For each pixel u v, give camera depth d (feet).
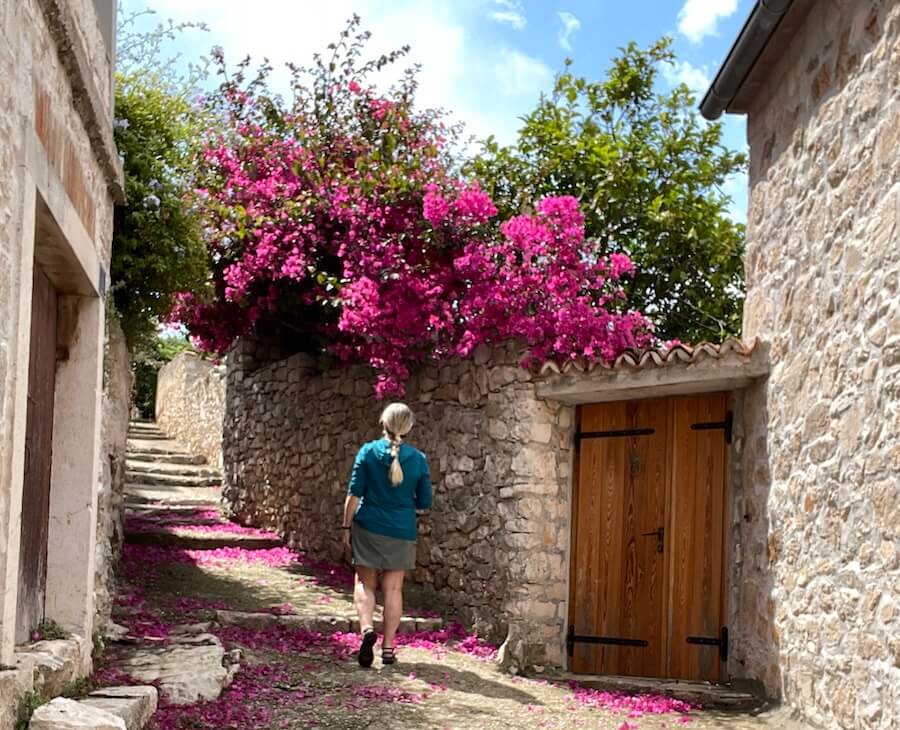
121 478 25.13
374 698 18.22
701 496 22.48
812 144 18.70
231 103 31.60
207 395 50.47
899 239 14.99
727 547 21.99
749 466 21.36
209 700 16.67
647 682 21.77
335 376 32.86
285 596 26.78
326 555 32.32
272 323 40.24
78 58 13.61
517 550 23.73
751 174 22.34
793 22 19.21
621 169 35.60
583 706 19.44
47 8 12.28
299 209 29.71
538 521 23.84
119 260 21.29
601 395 23.47
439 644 23.94
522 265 25.30
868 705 15.40
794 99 19.74
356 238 28.68
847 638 16.31
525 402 24.17
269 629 23.16
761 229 21.49
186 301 34.24
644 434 23.48
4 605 10.78
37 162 11.91
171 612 23.62
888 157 15.49
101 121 15.60
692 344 36.40
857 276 16.46
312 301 30.76
